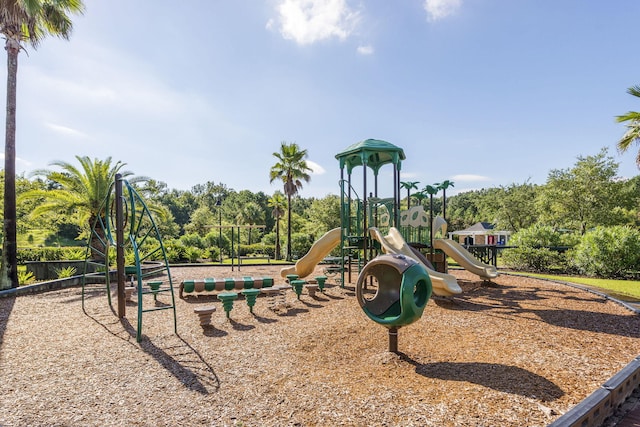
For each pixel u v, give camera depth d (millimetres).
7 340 5605
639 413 3340
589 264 13695
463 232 40375
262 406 3299
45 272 14711
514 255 16469
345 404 3305
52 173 15812
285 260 26922
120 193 6996
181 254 22922
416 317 4402
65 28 12930
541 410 3162
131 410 3271
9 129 11445
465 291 9984
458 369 4156
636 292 9570
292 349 4969
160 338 5609
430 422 2971
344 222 11297
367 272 4688
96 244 16203
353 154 10883
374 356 4586
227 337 5621
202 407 3303
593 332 5727
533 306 7801
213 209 63281
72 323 6680
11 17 11258
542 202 27562
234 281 9656
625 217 24844
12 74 11578
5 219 11344
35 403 3438
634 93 14008
